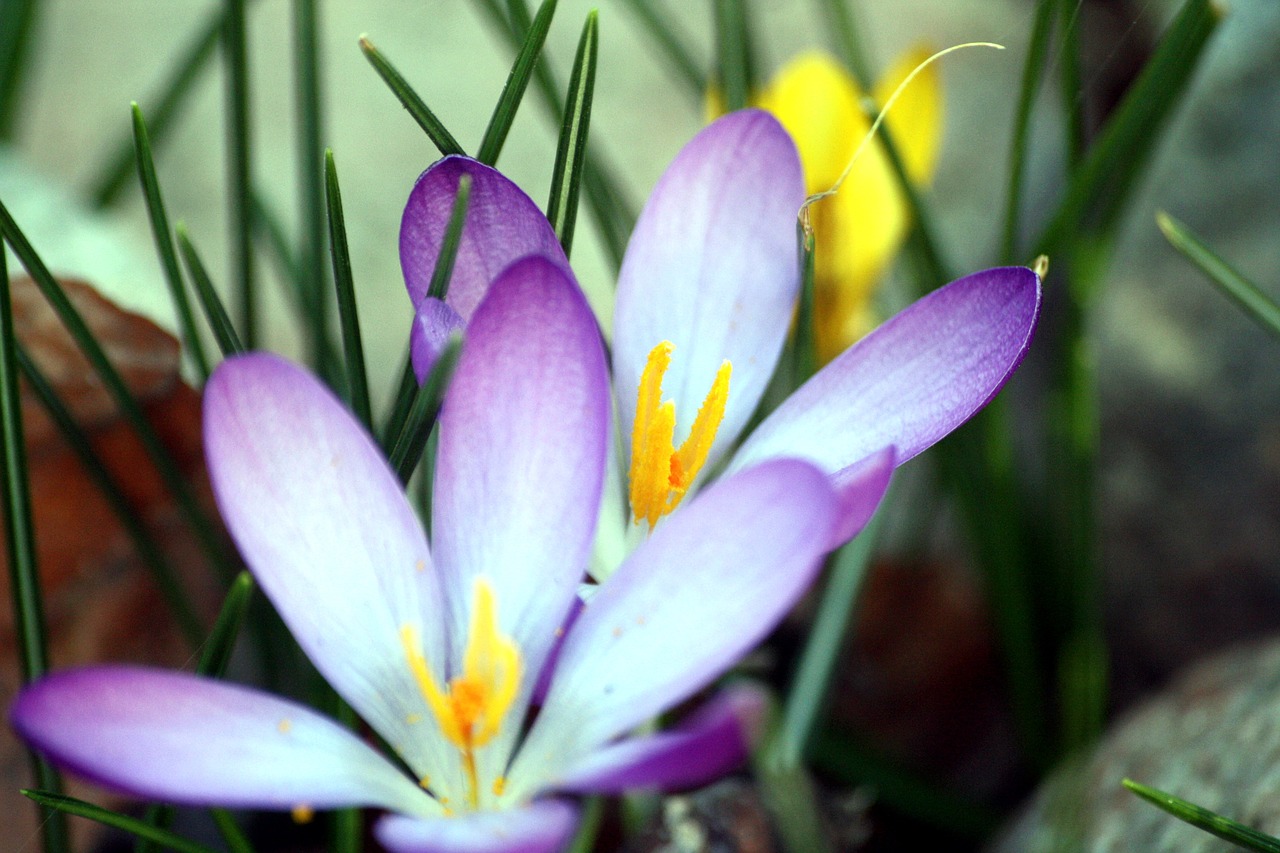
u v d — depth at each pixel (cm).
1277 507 40
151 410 34
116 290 38
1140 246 43
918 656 43
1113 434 42
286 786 25
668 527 26
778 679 39
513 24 32
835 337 34
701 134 28
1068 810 33
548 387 26
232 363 26
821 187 33
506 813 25
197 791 25
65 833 30
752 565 25
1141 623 42
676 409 28
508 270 26
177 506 34
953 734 43
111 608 34
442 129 29
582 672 26
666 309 28
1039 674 42
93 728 25
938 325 27
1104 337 43
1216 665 34
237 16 32
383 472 26
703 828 31
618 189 35
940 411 27
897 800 37
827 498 25
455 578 27
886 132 32
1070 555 38
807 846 31
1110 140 32
